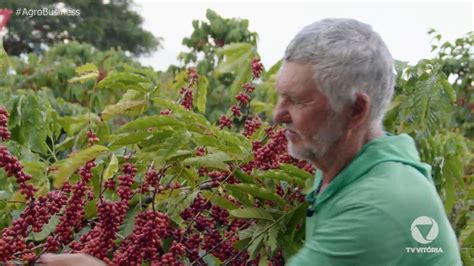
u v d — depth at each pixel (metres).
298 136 2.15
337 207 2.07
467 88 6.90
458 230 3.92
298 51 2.06
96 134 3.00
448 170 3.54
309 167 2.90
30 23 25.33
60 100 5.61
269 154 2.76
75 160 2.44
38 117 3.40
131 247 2.48
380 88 2.10
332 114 2.08
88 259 2.17
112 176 2.63
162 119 2.66
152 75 3.06
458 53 6.92
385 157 2.11
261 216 2.74
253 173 2.84
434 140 3.59
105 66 9.19
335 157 2.17
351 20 2.11
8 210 2.74
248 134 3.18
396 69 3.70
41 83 8.20
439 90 3.58
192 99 3.30
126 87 3.00
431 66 3.70
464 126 6.78
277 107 2.14
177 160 2.71
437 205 2.05
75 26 27.36
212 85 7.84
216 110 7.48
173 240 2.70
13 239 2.42
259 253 2.79
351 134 2.14
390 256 1.97
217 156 2.69
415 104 3.55
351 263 1.99
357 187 2.06
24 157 3.29
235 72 3.32
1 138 2.59
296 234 2.83
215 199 2.77
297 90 2.07
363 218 1.99
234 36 8.28
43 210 2.49
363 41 2.07
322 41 2.04
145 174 2.75
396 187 2.03
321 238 2.03
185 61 8.38
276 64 3.29
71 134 3.11
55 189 2.67
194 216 2.80
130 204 2.73
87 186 2.67
